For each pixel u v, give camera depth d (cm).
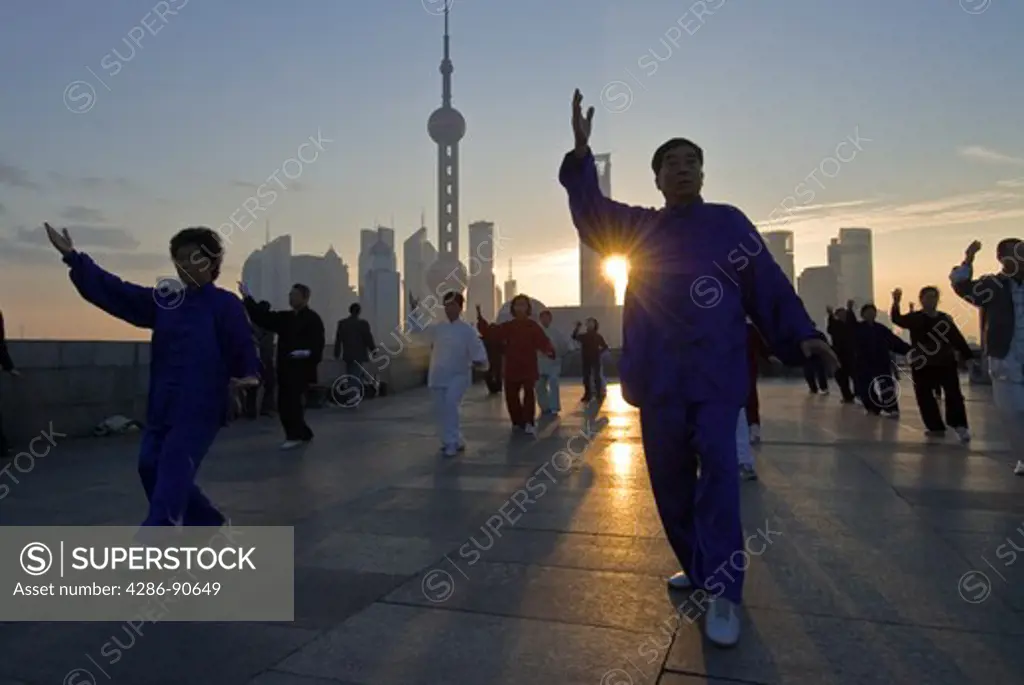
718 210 302
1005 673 245
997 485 550
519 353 912
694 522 310
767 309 298
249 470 663
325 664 261
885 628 283
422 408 1327
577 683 242
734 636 268
